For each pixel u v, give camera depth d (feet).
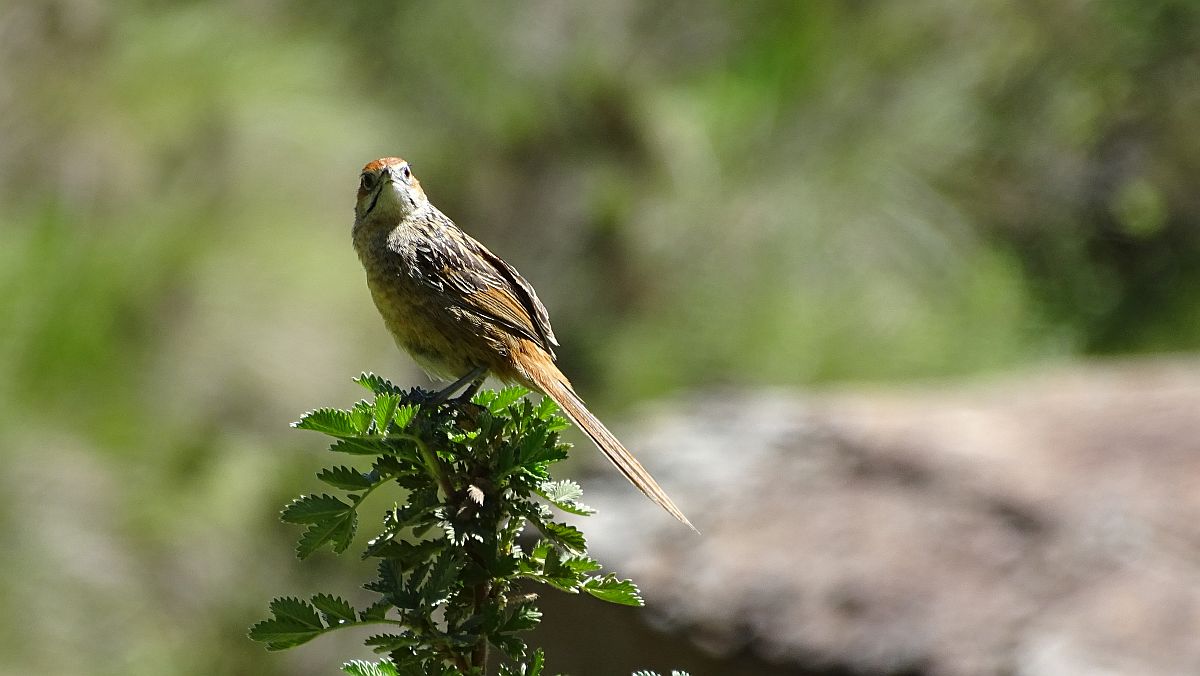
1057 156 46.70
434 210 24.43
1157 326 47.98
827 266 41.81
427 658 13.07
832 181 42.37
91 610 34.09
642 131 45.01
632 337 43.14
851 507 33.09
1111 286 48.52
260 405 36.11
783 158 43.09
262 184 37.70
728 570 31.53
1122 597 29.45
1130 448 34.14
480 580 13.24
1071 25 46.34
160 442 35.53
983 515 32.24
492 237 45.42
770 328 41.52
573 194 45.14
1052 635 28.73
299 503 13.41
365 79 43.19
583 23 45.70
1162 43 48.03
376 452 13.62
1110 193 48.85
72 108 37.86
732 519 33.22
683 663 30.45
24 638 33.19
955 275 42.04
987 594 30.17
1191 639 28.14
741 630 30.32
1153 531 30.91
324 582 37.32
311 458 36.63
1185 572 29.94
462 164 45.01
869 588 30.58
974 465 33.83
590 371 43.34
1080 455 34.14
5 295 34.96
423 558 13.37
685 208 43.42
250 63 39.37
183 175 37.63
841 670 29.32
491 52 44.60
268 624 12.73
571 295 44.29
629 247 44.19
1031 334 44.96
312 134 38.60
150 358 35.70
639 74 45.21
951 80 43.32
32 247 35.60
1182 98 48.57
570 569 13.20
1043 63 45.52
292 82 39.42
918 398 38.81
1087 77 46.47
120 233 36.45
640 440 37.22
